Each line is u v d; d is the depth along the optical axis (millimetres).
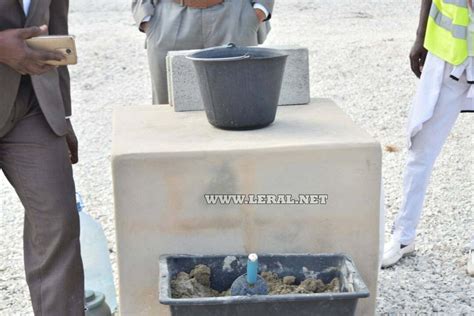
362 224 3398
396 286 4402
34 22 3193
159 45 4809
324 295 2904
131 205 3297
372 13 13336
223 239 3375
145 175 3270
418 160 4496
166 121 3766
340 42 11062
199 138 3445
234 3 4738
